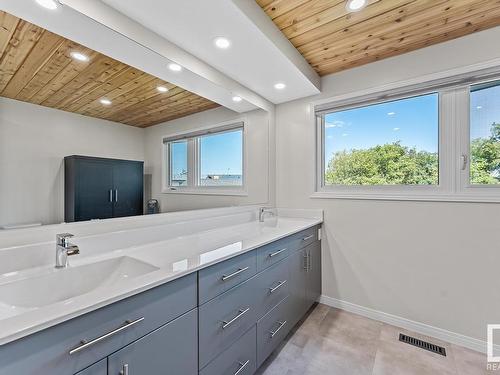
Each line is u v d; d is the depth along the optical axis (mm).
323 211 2418
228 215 2129
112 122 1378
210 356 1128
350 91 2238
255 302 1438
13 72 1039
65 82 1192
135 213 1480
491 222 1688
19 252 1024
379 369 1542
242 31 1438
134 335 827
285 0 1396
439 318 1865
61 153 1177
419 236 1951
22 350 596
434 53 1867
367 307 2182
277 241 1676
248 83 2154
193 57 1684
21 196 1047
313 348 1749
